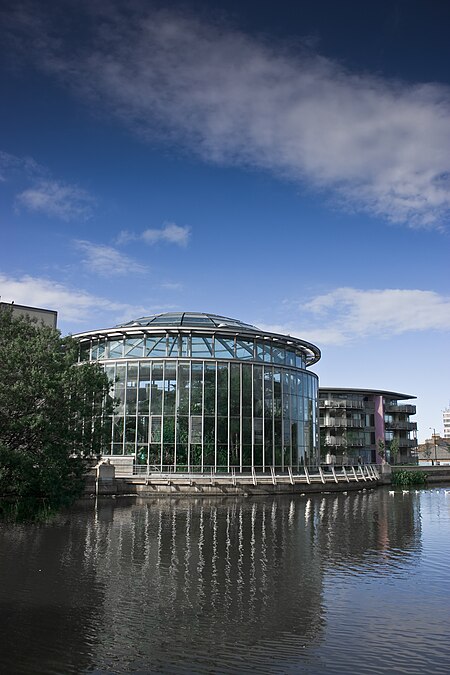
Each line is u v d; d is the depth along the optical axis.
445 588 15.95
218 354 50.47
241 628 12.62
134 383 49.53
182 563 18.73
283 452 51.69
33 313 54.44
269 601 14.63
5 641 11.70
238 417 49.47
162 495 42.28
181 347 50.34
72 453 30.58
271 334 52.00
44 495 30.30
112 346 52.03
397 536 24.66
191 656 11.04
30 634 12.09
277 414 51.91
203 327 50.03
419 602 14.64
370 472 60.06
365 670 10.49
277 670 10.44
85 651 11.21
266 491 44.53
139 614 13.46
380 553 20.81
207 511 32.91
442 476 77.56
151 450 48.00
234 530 25.72
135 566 18.20
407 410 101.38
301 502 39.28
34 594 14.94
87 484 41.75
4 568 17.69
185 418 48.41
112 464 44.84
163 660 10.84
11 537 23.12
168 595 15.02
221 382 49.69
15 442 28.28
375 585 16.28
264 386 51.44
